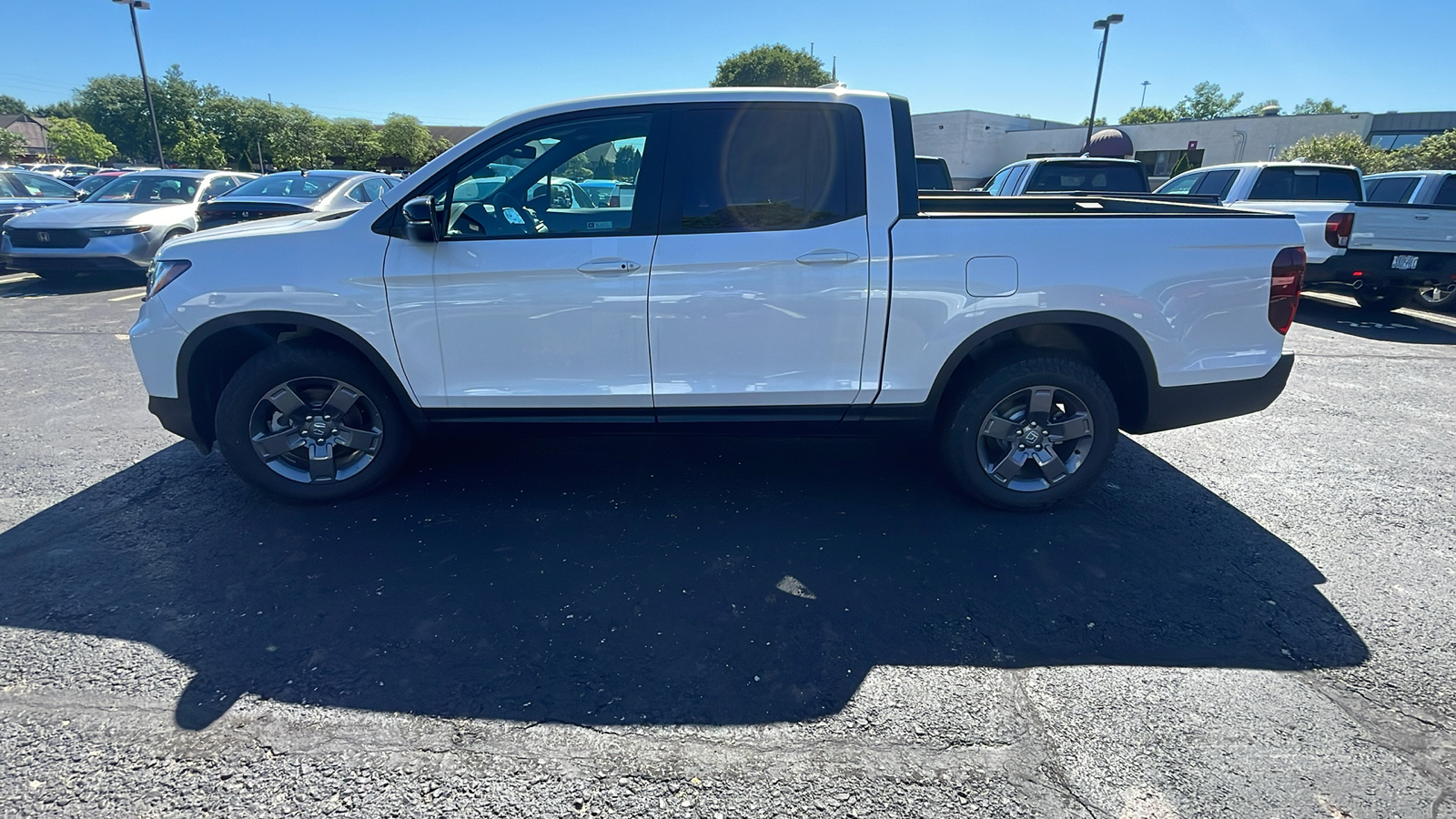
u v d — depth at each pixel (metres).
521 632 2.79
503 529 3.55
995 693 2.49
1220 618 2.91
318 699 2.44
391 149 61.94
